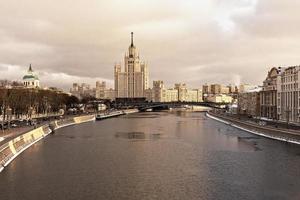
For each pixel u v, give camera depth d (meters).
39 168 125.88
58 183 107.38
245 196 95.56
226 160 141.00
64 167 128.25
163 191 100.19
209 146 177.38
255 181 109.56
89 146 177.75
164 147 175.25
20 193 97.69
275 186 104.12
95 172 121.38
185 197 95.19
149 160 141.88
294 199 93.00
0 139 151.62
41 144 183.25
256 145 175.62
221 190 100.81
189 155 152.62
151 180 111.44
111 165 132.38
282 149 161.62
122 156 150.25
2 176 114.50
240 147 172.38
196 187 103.81
